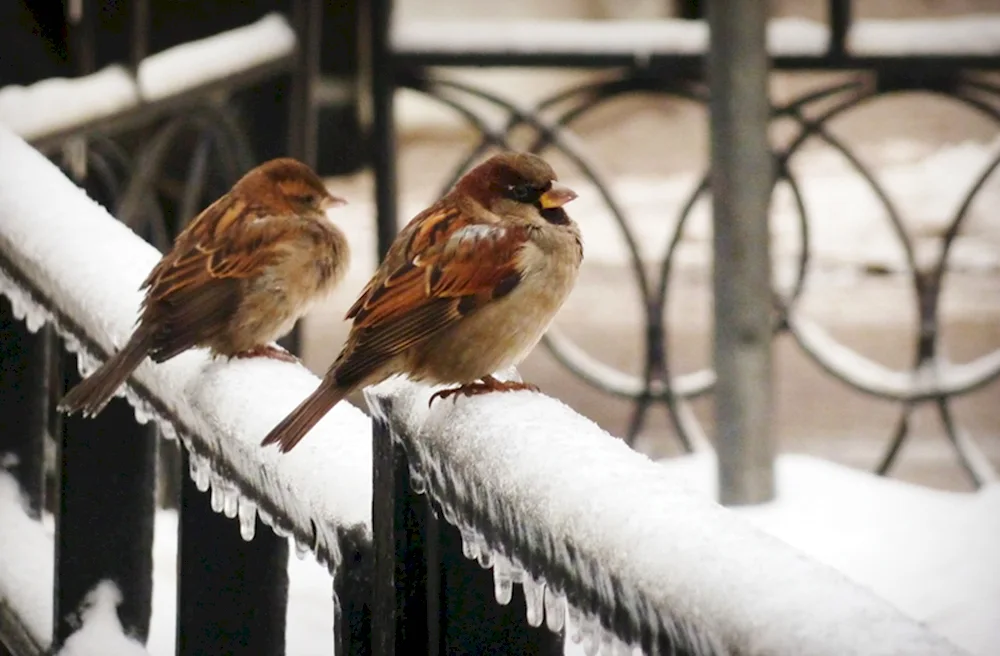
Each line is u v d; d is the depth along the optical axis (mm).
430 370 5402
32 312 6191
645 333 11539
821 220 19047
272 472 4211
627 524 2836
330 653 6965
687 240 19469
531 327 5504
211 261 6711
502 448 3395
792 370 17406
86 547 5781
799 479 9523
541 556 3154
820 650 2260
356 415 4379
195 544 4844
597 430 3443
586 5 20406
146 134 10953
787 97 20891
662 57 11672
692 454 11523
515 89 19375
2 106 9711
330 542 3875
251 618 4836
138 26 10406
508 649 3744
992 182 19141
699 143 21828
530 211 5574
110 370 5270
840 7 11312
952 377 11281
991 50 11234
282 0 11664
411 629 3734
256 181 7082
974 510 8789
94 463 5781
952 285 18234
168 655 6855
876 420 16047
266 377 4762
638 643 2752
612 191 11594
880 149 20500
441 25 11867
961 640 7090
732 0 9336
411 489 3762
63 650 5758
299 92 11719
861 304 17844
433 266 5355
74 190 6477
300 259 6883
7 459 6762
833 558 8297
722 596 2486
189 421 4895
